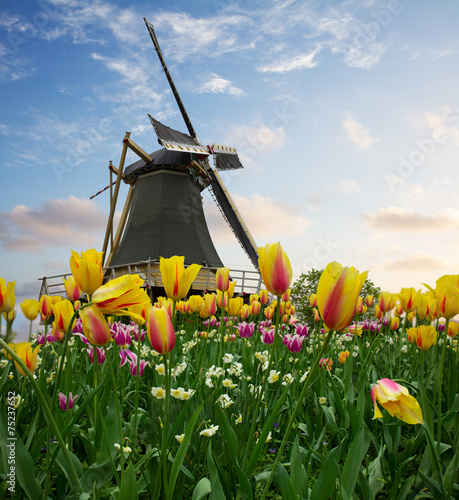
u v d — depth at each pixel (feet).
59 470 6.73
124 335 9.11
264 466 8.38
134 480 5.05
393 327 17.43
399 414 4.69
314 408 11.46
